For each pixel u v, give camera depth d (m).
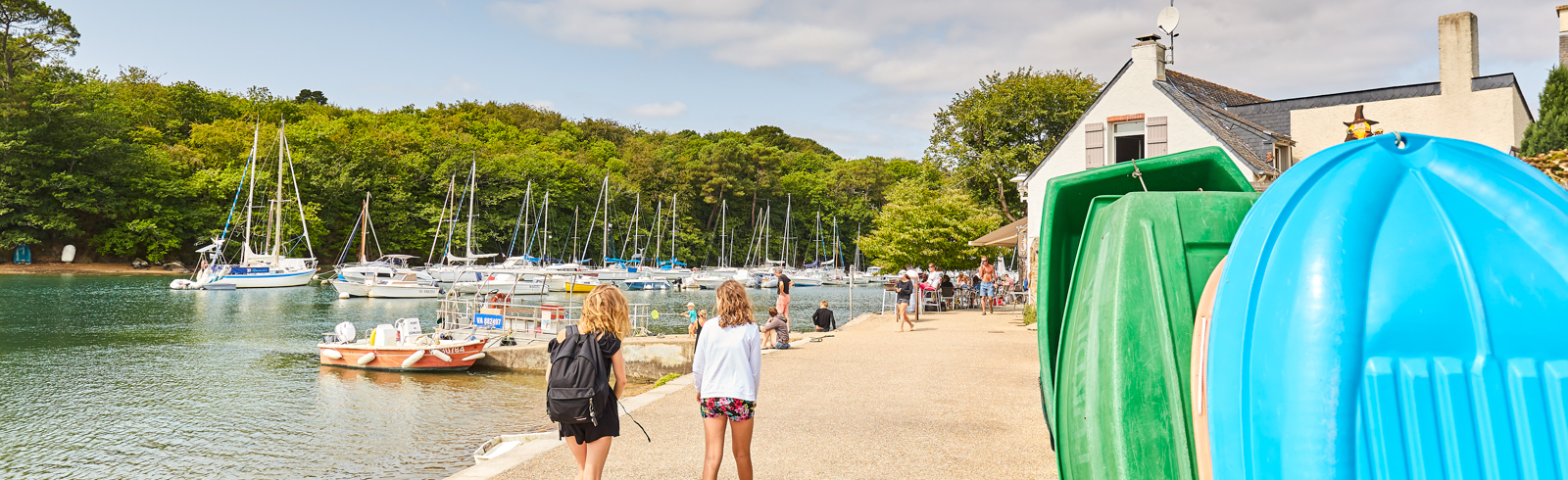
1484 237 1.69
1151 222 2.71
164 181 72.75
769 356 13.75
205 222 74.31
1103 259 2.85
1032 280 22.11
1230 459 1.83
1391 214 1.75
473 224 89.75
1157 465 2.40
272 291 53.41
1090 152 21.95
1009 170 40.50
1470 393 1.62
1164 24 23.48
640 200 110.94
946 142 42.22
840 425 7.82
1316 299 1.71
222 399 15.33
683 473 6.11
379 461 10.73
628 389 16.02
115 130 71.31
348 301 46.31
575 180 103.19
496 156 100.94
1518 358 1.62
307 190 80.81
